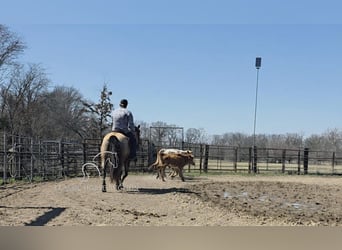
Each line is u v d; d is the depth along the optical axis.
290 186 19.44
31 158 18.92
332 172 32.53
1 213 9.52
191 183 19.47
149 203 11.93
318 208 12.35
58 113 67.19
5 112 58.94
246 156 32.50
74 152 23.66
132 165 27.11
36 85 60.81
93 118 52.94
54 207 10.62
